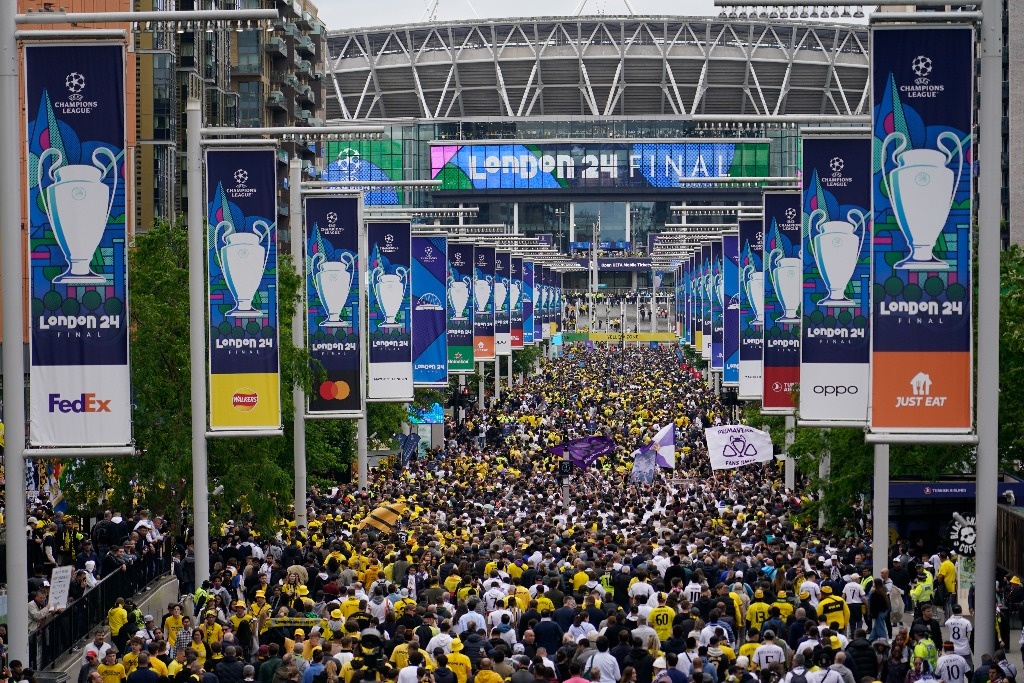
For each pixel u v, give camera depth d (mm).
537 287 193750
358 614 38062
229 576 47062
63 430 33656
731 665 33375
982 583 33500
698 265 134250
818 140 44906
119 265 33562
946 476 60594
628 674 30016
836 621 39500
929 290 32500
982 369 33188
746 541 57156
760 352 71375
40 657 42031
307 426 76438
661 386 172750
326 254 61719
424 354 76312
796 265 57656
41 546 54594
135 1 129375
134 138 120125
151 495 59469
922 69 32312
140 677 32938
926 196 32406
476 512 65375
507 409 145625
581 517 66938
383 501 65750
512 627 39188
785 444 77750
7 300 33875
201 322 49250
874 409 32688
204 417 49250
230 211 45750
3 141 33625
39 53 33312
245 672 32344
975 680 33000
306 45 181375
